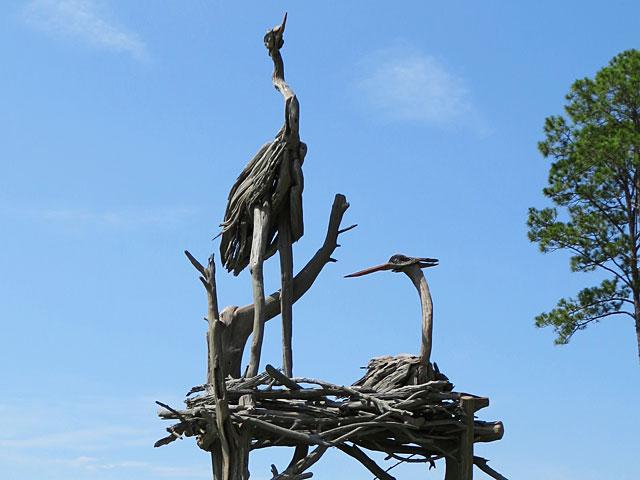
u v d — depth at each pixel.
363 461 11.90
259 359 11.47
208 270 11.55
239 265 12.75
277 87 12.45
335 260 12.59
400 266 11.55
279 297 12.10
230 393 10.76
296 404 11.05
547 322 22.17
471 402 11.30
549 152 23.16
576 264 22.23
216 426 10.77
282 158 12.05
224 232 12.59
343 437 10.82
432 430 11.54
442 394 11.23
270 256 12.66
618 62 22.83
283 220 12.38
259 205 12.20
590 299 21.91
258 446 11.64
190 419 11.13
